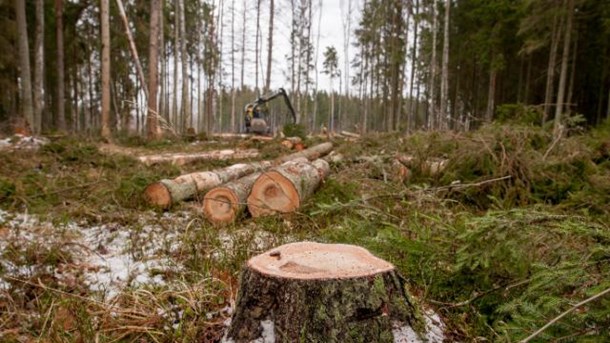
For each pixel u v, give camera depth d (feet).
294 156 23.30
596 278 5.35
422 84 100.48
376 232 9.59
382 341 5.41
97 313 6.71
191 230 11.94
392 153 19.49
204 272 8.63
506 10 61.05
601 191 12.82
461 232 7.99
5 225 11.03
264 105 41.65
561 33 56.65
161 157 24.54
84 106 79.92
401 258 8.27
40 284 7.55
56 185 16.05
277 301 5.49
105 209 13.61
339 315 5.24
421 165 16.72
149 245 10.82
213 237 10.72
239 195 13.33
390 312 5.67
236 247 9.95
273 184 13.16
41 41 38.93
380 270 5.68
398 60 81.10
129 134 40.81
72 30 64.18
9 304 7.32
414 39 80.59
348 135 47.93
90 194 14.83
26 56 36.14
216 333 6.34
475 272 7.39
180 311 7.23
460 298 7.35
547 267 5.69
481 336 6.32
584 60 67.41
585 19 56.24
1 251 9.25
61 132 33.71
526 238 6.42
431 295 7.46
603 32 57.11
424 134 19.11
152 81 39.81
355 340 5.24
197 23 82.43
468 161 15.38
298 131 37.88
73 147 22.17
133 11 61.72
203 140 39.88
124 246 10.72
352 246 6.88
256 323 5.60
